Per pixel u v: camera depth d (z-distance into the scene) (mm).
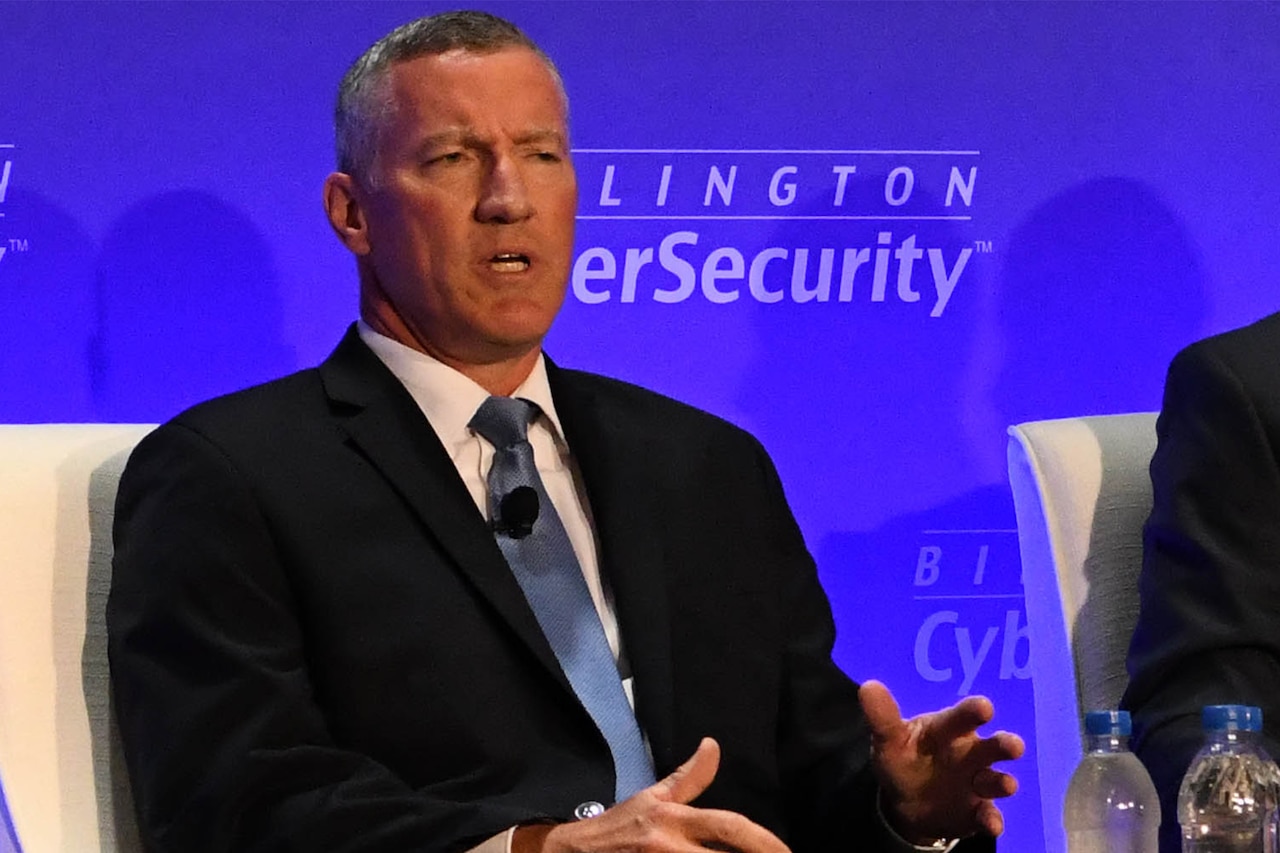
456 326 7781
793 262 11969
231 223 11633
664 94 11914
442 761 7152
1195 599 7789
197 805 6801
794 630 8203
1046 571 8406
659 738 7402
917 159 12031
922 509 11977
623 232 11875
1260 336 8336
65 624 7270
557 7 11852
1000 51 12078
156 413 11531
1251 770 6488
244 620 7109
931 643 11945
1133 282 12094
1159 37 12133
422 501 7410
